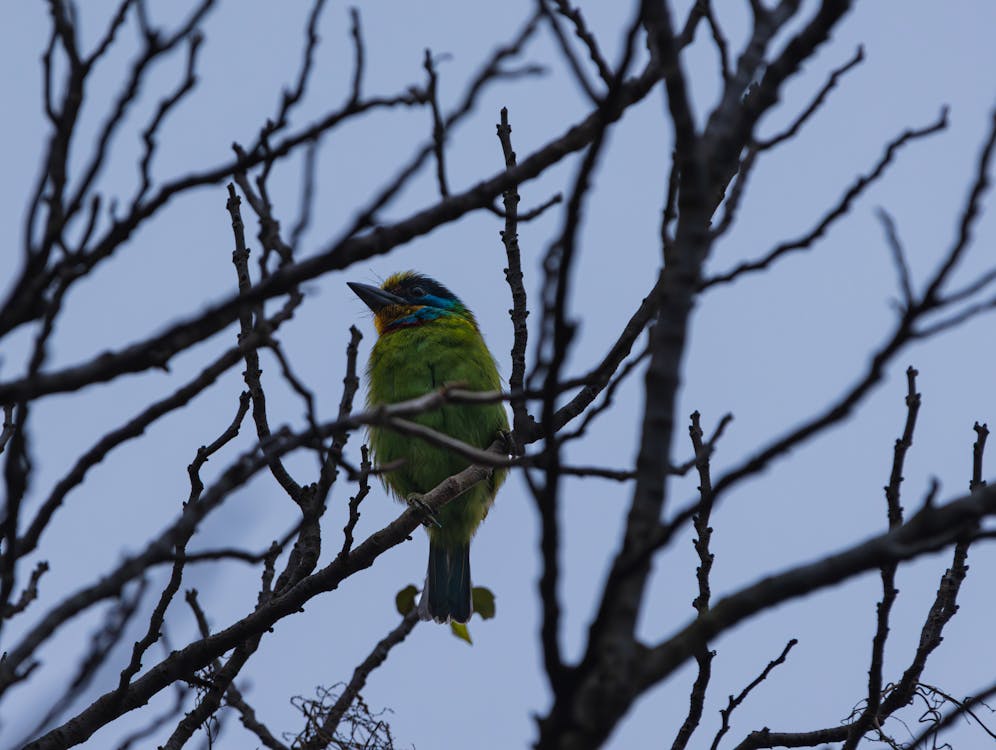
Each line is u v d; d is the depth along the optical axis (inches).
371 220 274.5
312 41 285.0
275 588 438.9
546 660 209.6
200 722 413.4
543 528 210.1
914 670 382.3
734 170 311.1
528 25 299.4
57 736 392.2
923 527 224.7
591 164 219.1
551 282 256.1
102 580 265.6
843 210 291.6
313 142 285.6
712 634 222.7
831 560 224.5
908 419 369.7
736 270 292.5
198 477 365.1
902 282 213.0
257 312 296.2
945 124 293.4
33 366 260.2
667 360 229.0
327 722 434.0
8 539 269.4
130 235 268.2
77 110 263.7
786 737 396.5
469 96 296.5
